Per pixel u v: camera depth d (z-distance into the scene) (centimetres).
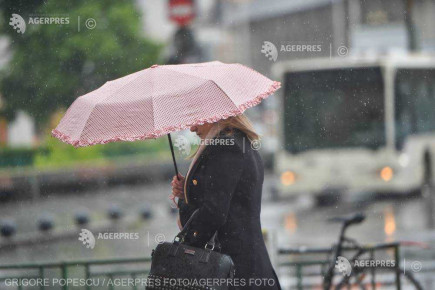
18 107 5253
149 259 1542
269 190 5391
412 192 4722
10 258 3322
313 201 4703
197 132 1059
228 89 995
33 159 6134
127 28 5616
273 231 1586
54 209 5156
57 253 3384
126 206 5222
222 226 1012
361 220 1552
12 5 4728
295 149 4478
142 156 6894
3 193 5688
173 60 3881
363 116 4356
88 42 5162
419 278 2334
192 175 1015
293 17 9669
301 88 4394
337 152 4409
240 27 10675
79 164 6200
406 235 3353
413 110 4575
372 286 1538
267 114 7062
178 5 3862
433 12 7369
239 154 1003
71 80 5228
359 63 4325
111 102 1004
